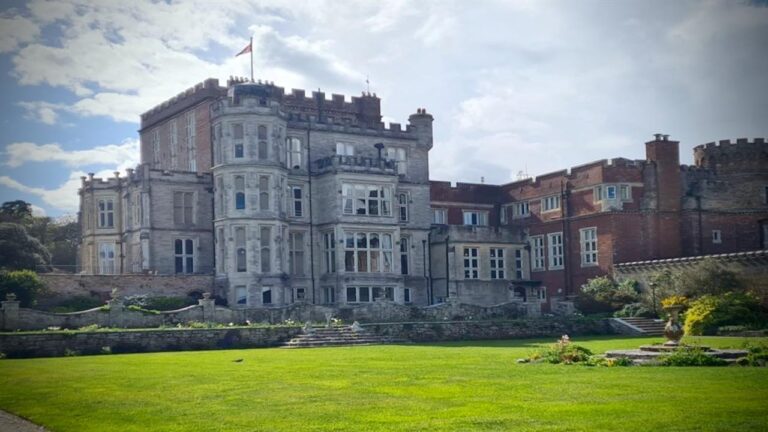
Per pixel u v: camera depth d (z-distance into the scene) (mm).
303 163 62031
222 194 57312
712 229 65562
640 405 18062
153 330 39969
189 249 60500
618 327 53250
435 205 72938
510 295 67562
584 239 66125
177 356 35094
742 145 66500
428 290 67188
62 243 89750
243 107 57125
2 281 47750
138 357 34750
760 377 22594
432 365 28469
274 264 56812
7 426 17953
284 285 57438
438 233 67750
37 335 37031
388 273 61281
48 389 23141
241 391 21766
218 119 57750
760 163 66500
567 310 57312
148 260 58531
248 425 16859
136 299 51938
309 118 62562
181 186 60500
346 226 60000
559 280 68562
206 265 60812
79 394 21938
